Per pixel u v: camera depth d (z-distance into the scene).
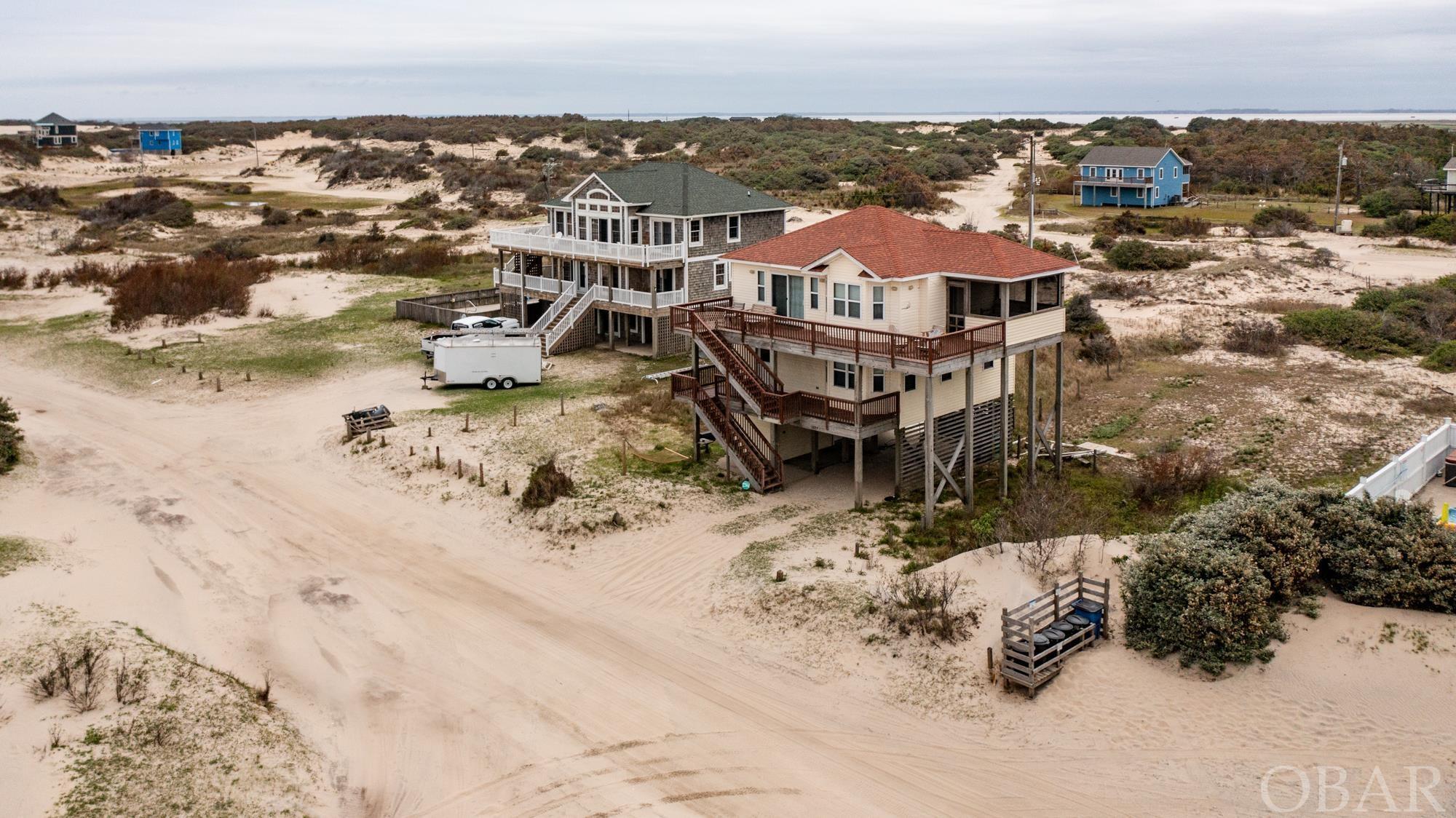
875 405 34.72
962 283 35.53
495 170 128.25
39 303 72.62
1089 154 109.25
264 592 30.81
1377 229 86.00
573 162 140.25
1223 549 24.48
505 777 22.19
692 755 22.69
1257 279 67.75
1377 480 29.38
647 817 20.69
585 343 57.59
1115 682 23.44
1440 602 23.28
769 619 27.80
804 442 39.66
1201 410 44.44
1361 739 21.03
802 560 30.58
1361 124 189.38
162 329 63.88
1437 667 22.17
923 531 32.84
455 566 32.53
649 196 56.00
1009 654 23.59
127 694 23.72
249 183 140.00
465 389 50.19
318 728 24.02
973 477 36.59
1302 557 24.19
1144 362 52.34
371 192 132.50
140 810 20.14
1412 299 59.75
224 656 27.00
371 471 40.28
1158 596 24.20
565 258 59.34
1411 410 42.97
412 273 79.00
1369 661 22.53
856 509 34.84
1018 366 51.06
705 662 26.39
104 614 28.31
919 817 20.42
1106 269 74.12
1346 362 50.97
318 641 27.98
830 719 23.77
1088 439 42.25
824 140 169.62
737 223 57.25
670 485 37.19
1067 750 21.95
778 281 38.16
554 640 27.80
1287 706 21.95
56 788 20.38
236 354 57.91
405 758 22.92
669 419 44.34
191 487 39.38
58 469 41.12
